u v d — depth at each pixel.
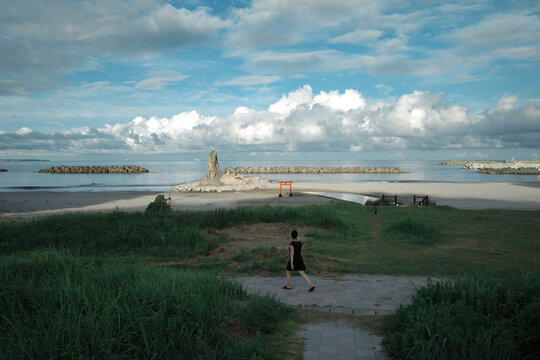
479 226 19.86
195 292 6.12
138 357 4.47
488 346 4.50
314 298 8.21
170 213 18.92
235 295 7.27
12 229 14.70
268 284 9.48
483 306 6.11
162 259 12.29
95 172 136.88
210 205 32.28
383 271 10.98
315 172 141.38
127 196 42.94
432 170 159.50
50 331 4.64
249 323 6.02
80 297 5.57
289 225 18.58
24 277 7.06
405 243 15.73
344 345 5.57
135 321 4.90
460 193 45.16
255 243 14.71
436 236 17.12
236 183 54.12
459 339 4.70
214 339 5.21
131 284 6.37
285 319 6.71
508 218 22.66
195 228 16.12
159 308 5.32
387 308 7.47
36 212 27.95
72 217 17.25
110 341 4.42
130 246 13.81
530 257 12.88
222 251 13.38
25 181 84.00
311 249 13.79
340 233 17.53
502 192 46.22
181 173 131.38
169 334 4.84
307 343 5.64
